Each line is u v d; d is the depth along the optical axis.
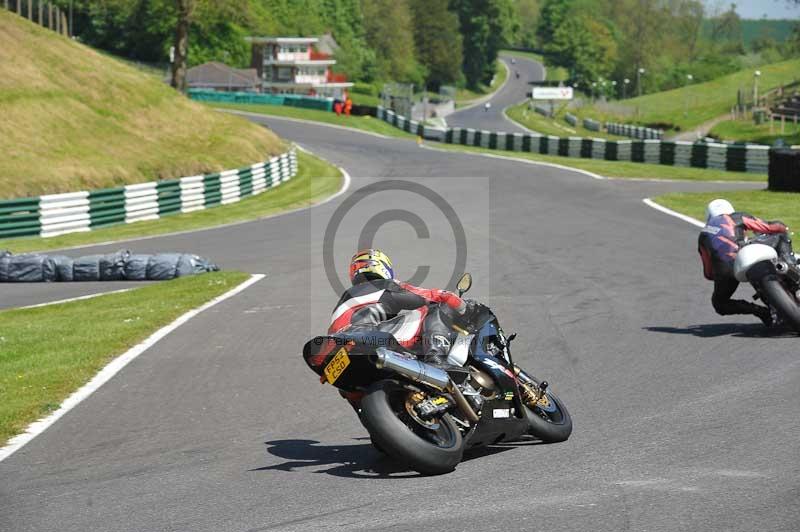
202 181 86.94
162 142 110.31
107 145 101.56
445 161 125.88
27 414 20.97
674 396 20.14
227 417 20.33
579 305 33.59
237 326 31.84
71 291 46.84
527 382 17.64
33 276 51.00
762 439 16.27
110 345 28.75
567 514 12.90
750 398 19.38
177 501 14.54
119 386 23.58
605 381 22.19
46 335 31.50
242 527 13.12
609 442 16.91
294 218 76.56
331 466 16.22
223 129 121.69
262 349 27.72
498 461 16.06
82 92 112.25
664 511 12.84
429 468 14.91
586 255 47.00
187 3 188.88
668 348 25.44
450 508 13.41
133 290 43.88
